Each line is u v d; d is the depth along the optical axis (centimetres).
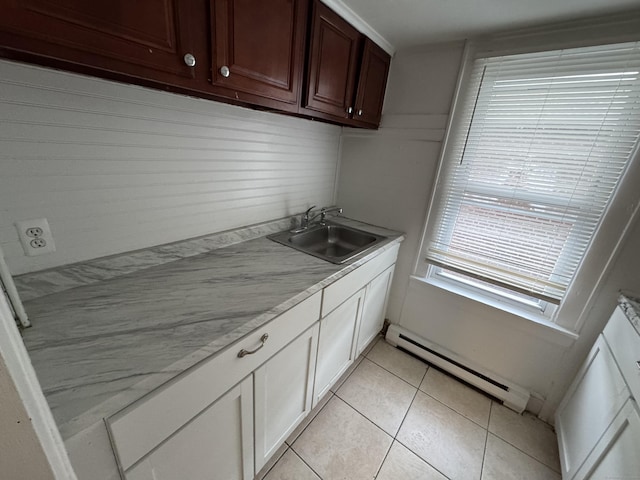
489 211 160
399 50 171
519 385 165
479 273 169
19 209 77
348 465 127
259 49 91
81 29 55
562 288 144
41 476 33
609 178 125
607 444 95
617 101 118
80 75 80
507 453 138
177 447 73
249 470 105
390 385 175
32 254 82
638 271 123
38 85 74
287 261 128
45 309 80
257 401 97
